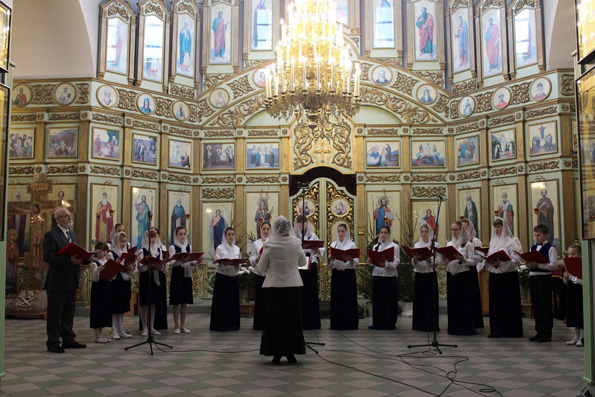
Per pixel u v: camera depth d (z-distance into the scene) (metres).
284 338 7.59
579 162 6.20
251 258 11.02
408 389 6.19
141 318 10.63
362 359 7.92
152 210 16.30
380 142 17.27
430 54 17.50
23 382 6.53
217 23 17.92
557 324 12.10
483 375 6.87
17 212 14.15
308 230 11.38
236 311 11.14
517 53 15.87
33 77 15.77
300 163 17.28
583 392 5.87
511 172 15.57
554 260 9.44
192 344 9.31
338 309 11.04
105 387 6.28
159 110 16.77
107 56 16.08
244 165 17.31
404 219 16.89
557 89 14.81
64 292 8.70
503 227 10.16
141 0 16.78
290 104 11.67
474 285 11.37
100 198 15.35
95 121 15.48
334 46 11.38
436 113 17.19
